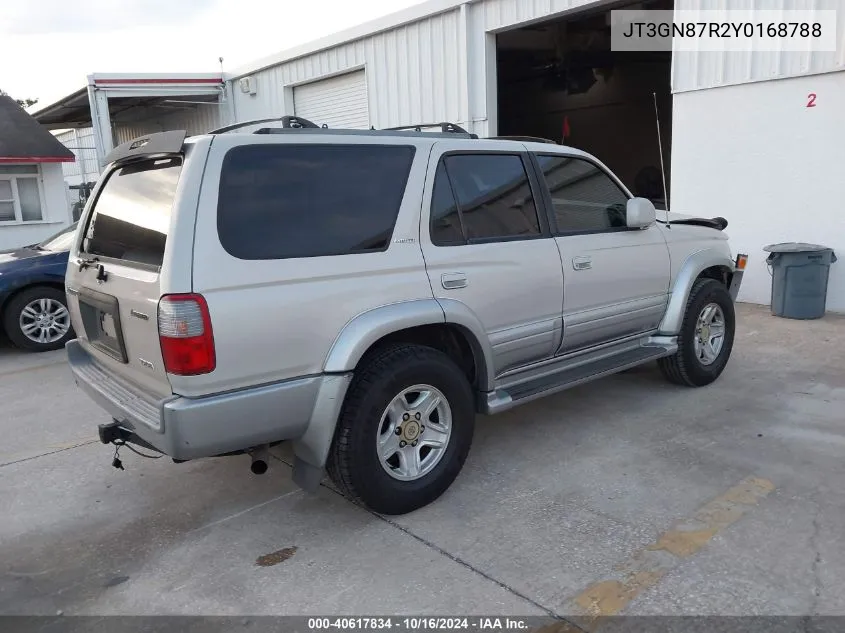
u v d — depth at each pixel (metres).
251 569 3.18
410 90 12.34
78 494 4.03
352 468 3.35
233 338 2.98
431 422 3.70
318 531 3.50
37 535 3.56
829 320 7.61
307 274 3.19
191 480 4.17
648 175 16.75
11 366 7.23
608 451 4.33
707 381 5.54
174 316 2.88
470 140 4.00
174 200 3.00
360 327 3.31
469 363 4.02
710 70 8.46
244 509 3.78
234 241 3.03
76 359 4.14
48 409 5.69
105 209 3.79
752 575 2.96
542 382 4.36
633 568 3.05
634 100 17.12
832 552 3.11
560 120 19.06
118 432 3.50
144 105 19.41
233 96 17.53
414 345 3.61
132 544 3.44
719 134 8.52
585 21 12.91
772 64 7.91
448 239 3.76
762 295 8.48
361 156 3.52
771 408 4.98
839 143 7.55
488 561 3.16
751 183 8.34
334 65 13.99
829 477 3.85
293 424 3.22
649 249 4.93
